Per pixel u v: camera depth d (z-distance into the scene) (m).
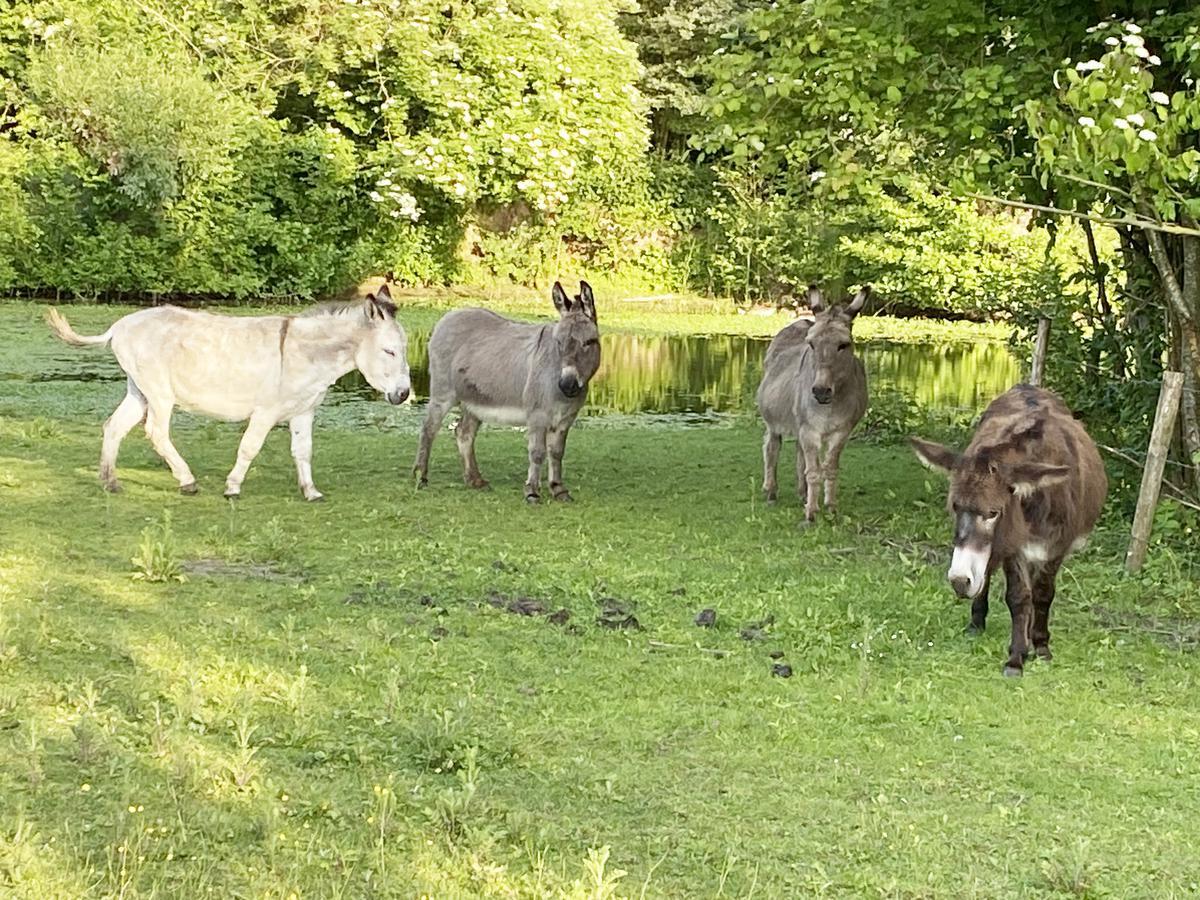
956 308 29.69
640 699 6.28
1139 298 11.41
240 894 4.10
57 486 10.43
